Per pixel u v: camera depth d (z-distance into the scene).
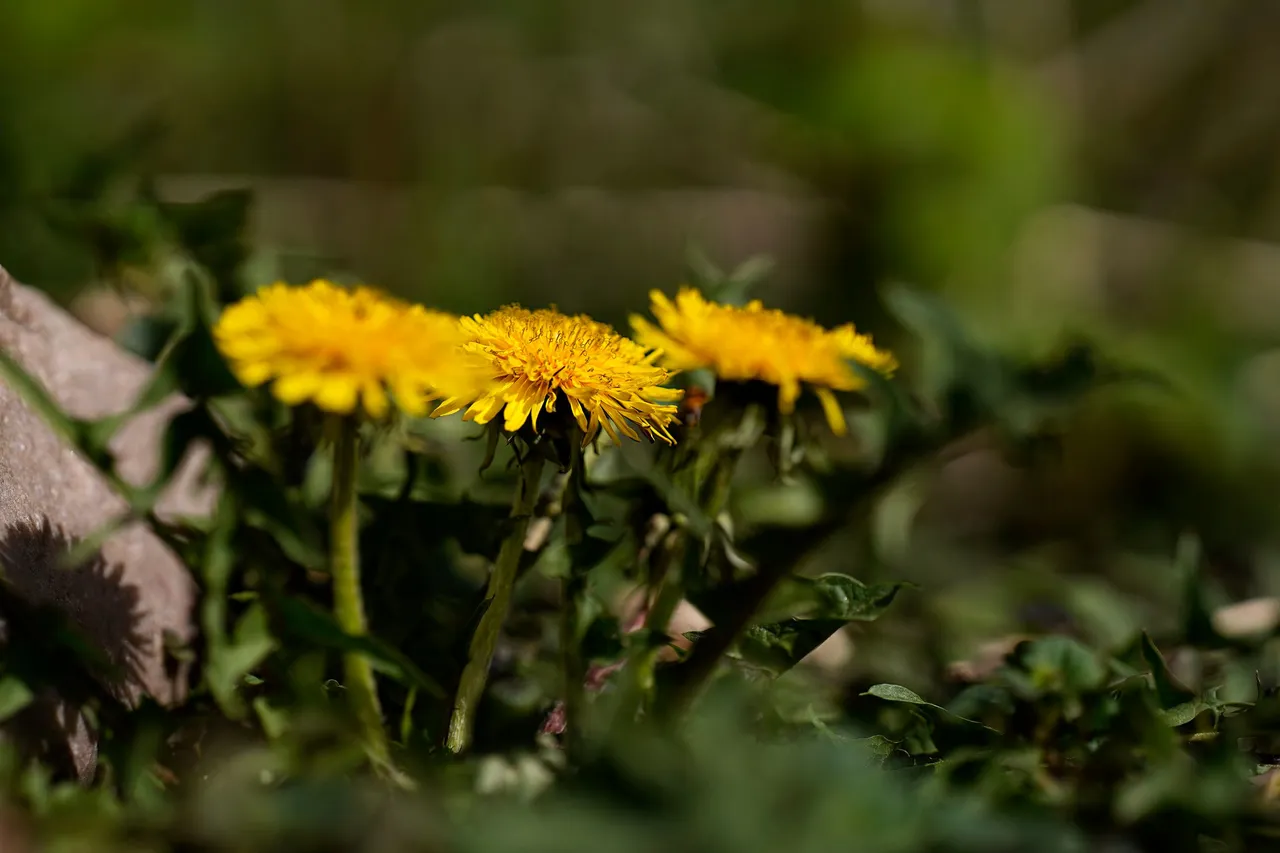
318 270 0.85
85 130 1.43
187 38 1.75
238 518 0.71
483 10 1.95
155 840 0.68
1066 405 0.77
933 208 1.67
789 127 1.84
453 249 1.80
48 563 0.71
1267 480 1.41
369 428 0.70
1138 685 0.72
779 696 0.73
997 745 0.72
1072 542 1.36
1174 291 1.83
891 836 0.66
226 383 0.71
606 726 0.71
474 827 0.67
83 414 0.75
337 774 0.69
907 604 0.85
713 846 0.66
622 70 2.00
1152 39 2.07
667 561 0.72
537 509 0.73
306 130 1.83
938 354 0.77
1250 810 0.70
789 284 1.78
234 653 0.70
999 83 1.75
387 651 0.68
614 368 0.69
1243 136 2.04
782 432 0.71
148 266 0.83
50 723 0.69
